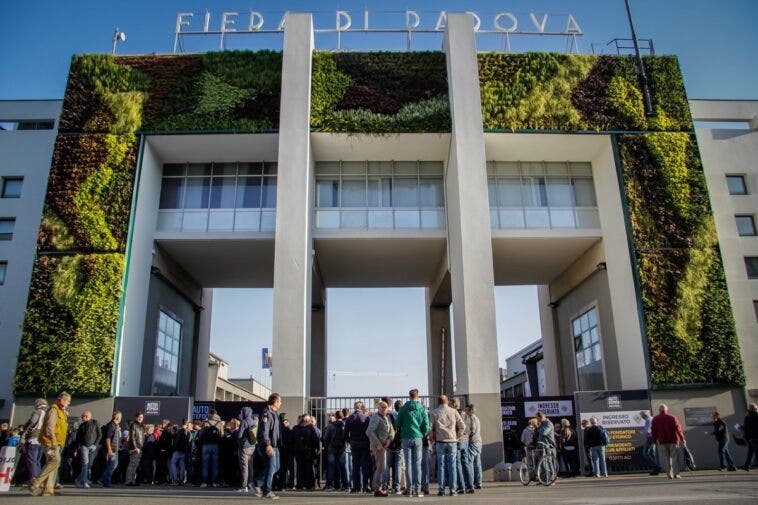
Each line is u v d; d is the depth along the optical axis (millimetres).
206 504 9766
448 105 23266
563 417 20312
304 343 20156
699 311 21469
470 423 13281
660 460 19422
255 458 13797
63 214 21656
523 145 24047
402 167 25172
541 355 39750
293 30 23516
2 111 28094
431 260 27094
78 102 22953
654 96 23984
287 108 22562
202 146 23688
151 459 17141
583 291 26578
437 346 30219
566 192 25234
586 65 24047
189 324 28953
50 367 19984
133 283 21828
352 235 23844
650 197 22734
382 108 23141
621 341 22703
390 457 12984
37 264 21047
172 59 23578
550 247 25375
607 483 13984
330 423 14859
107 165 22281
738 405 20688
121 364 20703
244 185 24812
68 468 17250
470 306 20547
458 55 23359
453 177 22953
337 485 14445
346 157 24656
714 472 17453
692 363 20859
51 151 26906
